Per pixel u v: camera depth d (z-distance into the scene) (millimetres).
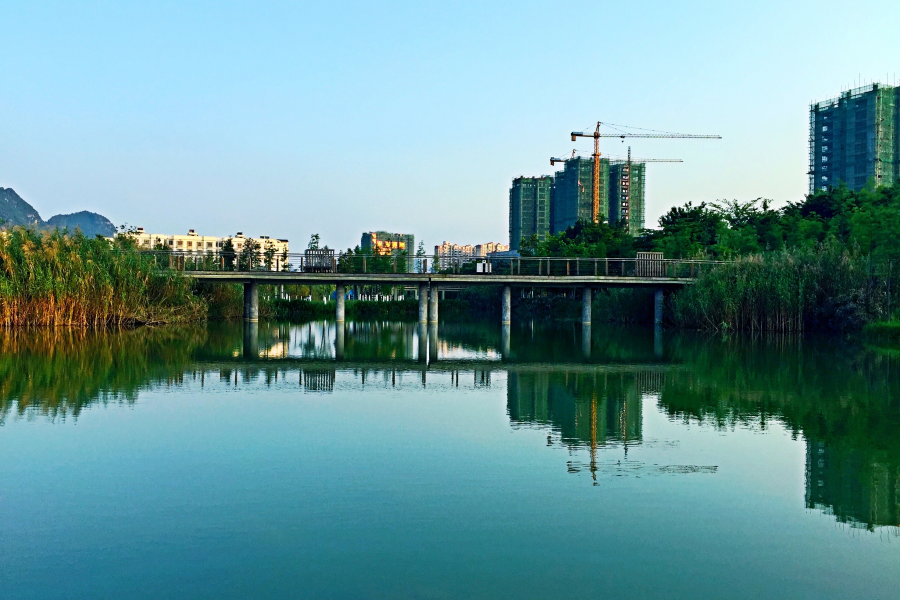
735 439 16094
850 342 42656
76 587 8633
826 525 10805
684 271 55500
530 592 8562
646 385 24531
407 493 12062
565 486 12508
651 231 83938
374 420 17984
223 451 14641
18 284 45500
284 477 12883
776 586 8805
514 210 175625
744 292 49719
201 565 9234
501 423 17719
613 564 9375
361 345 42781
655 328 56469
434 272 54625
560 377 26938
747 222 81438
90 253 48500
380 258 55812
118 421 17406
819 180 127000
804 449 15164
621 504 11633
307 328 59969
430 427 17156
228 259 56156
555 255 93062
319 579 8852
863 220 59719
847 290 47406
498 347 41531
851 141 119812
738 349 38281
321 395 21922
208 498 11727
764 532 10516
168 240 142500
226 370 27781
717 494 12172
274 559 9414
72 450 14578
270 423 17453
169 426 16922
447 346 42375
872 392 22859
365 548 9781
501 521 10828
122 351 33656
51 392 21453
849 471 13547
